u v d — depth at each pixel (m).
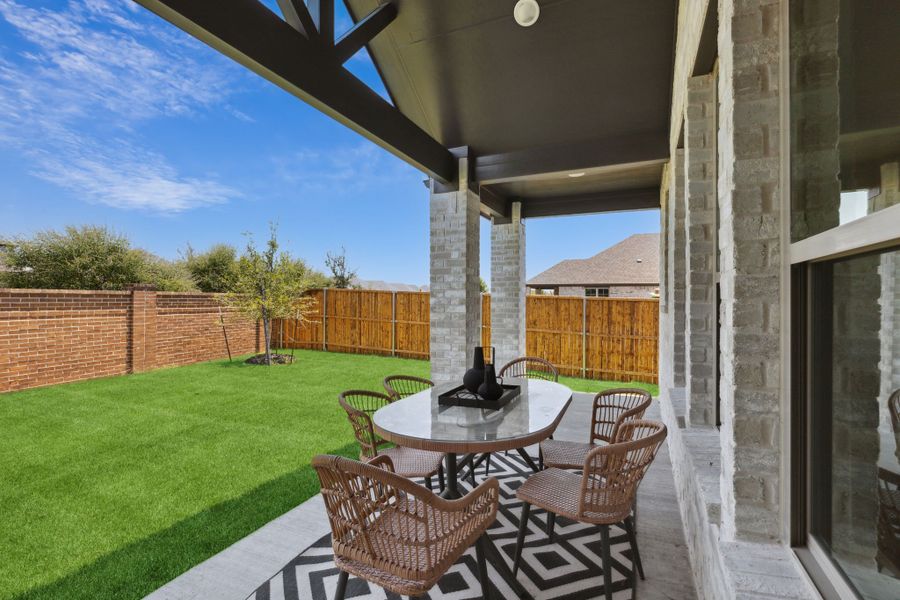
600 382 7.97
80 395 6.37
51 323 7.08
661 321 5.91
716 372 2.62
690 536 2.39
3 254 9.52
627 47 3.76
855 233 0.90
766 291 1.30
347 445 4.27
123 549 2.54
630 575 2.32
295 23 2.74
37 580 2.27
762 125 1.29
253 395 6.39
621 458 2.13
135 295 8.20
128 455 4.00
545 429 2.44
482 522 1.91
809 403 1.23
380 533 1.71
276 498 3.16
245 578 2.28
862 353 0.97
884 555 0.88
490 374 2.93
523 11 3.61
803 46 1.21
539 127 4.68
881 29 0.84
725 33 1.41
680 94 3.06
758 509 1.33
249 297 9.59
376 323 10.88
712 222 2.55
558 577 2.31
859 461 0.99
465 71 4.29
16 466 3.75
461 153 5.12
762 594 1.14
